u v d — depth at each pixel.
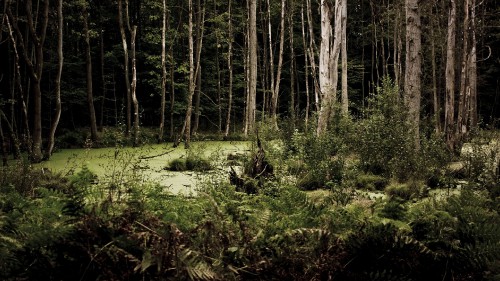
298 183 9.75
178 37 31.30
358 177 10.29
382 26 34.12
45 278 2.65
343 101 23.31
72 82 31.19
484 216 3.62
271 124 19.23
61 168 13.01
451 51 17.97
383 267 2.96
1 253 2.68
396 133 11.49
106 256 2.59
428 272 3.00
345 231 3.27
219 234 3.06
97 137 23.48
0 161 14.70
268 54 45.59
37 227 3.22
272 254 2.96
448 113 17.86
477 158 10.70
